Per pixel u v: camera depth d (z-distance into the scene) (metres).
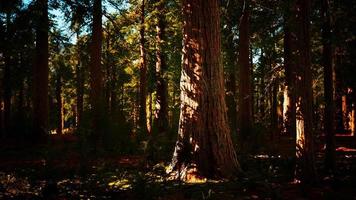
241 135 15.90
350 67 15.48
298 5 8.56
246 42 17.56
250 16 18.66
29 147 15.61
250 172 8.98
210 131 9.01
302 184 8.24
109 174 9.56
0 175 8.92
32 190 7.91
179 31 21.55
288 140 18.55
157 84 21.80
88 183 8.53
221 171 8.85
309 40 8.48
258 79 25.97
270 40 19.16
